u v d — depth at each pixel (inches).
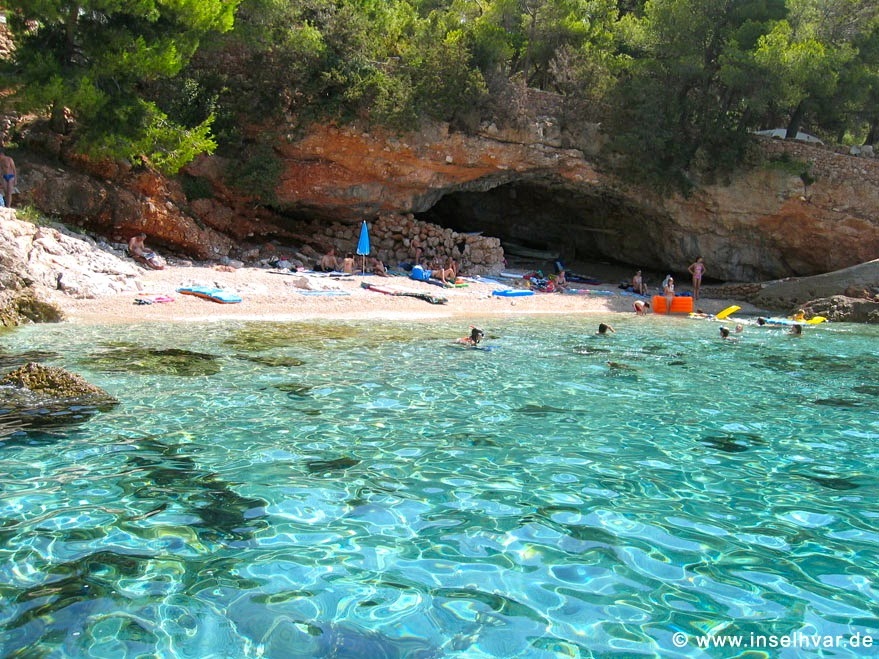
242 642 128.0
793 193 1065.5
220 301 673.6
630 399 346.0
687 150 1080.8
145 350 432.8
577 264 1355.8
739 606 145.1
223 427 271.9
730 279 1183.6
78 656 122.6
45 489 202.1
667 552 169.9
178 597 143.8
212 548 166.7
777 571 161.2
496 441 264.2
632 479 224.2
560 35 1161.4
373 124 957.2
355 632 131.7
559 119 1057.5
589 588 151.5
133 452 237.6
